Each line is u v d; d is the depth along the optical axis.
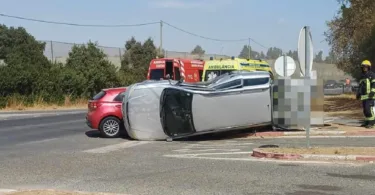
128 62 52.97
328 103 35.09
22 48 41.28
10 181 9.23
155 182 8.89
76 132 18.62
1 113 30.50
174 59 28.55
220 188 8.33
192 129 15.48
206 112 15.47
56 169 10.43
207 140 15.77
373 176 9.12
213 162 10.97
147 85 15.75
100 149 13.64
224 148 13.45
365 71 17.20
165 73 28.44
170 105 15.57
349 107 29.70
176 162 11.09
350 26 31.80
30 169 10.46
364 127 17.22
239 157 11.64
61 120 24.27
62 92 39.03
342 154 10.93
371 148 11.83
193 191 8.12
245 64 24.78
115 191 8.21
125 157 12.02
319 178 9.00
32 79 36.41
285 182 8.72
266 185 8.51
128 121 15.76
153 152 12.88
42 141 15.85
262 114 15.82
